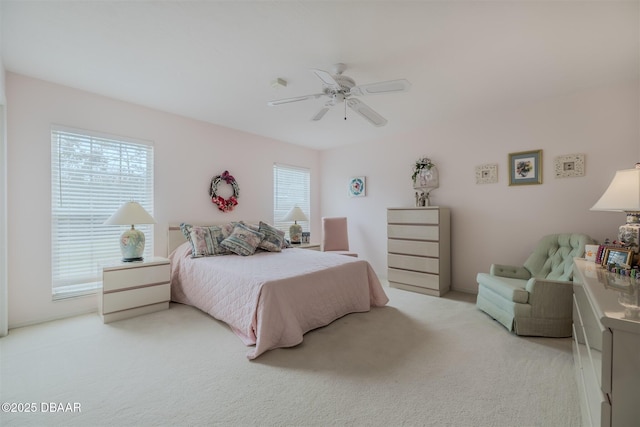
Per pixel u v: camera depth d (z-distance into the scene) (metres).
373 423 1.41
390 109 3.38
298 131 4.29
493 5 1.64
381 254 4.68
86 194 2.92
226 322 2.53
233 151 4.18
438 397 1.61
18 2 1.61
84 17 1.76
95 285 2.97
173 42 2.03
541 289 2.37
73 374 1.82
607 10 1.68
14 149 2.52
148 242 3.38
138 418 1.44
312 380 1.78
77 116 2.84
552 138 3.07
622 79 2.62
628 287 1.31
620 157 2.71
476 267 3.66
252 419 1.44
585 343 1.36
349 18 1.76
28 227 2.59
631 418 0.88
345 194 5.16
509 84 2.71
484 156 3.55
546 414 1.47
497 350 2.16
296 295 2.38
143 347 2.19
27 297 2.59
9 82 2.49
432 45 2.05
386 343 2.29
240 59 2.25
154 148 3.39
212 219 3.94
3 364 1.93
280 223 4.88
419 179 4.09
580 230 2.93
